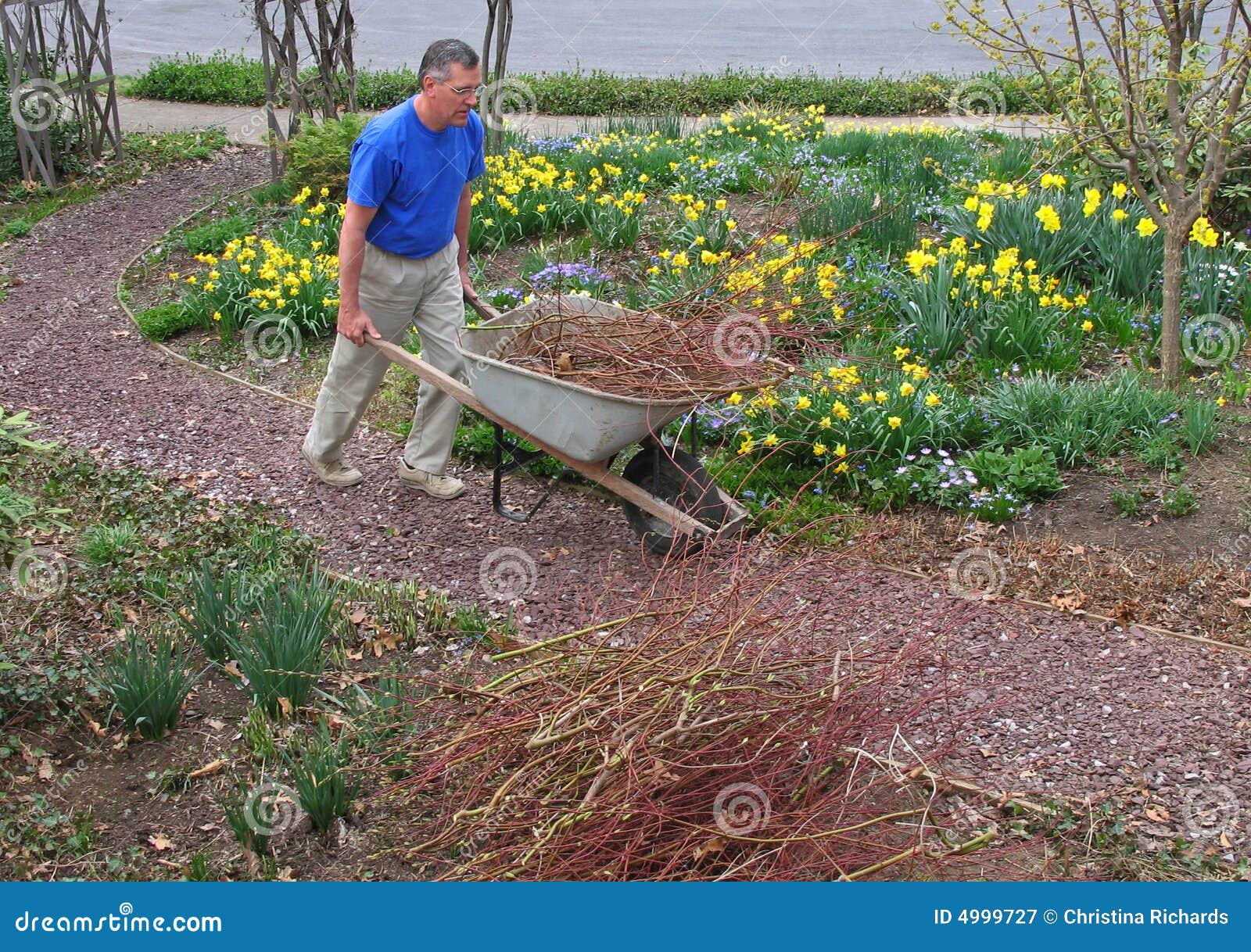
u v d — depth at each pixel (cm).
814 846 317
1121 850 345
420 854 342
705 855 319
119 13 2020
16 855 339
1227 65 586
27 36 1089
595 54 1738
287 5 1041
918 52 1711
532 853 306
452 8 2081
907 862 335
